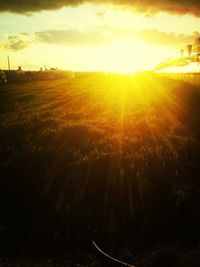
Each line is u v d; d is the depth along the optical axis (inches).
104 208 530.9
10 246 437.4
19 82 3228.3
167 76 1668.3
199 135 896.3
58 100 1694.1
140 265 380.5
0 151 796.0
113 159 693.3
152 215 502.6
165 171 636.7
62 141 861.8
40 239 454.6
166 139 846.5
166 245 421.1
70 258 407.8
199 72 1079.6
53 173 646.5
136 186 580.1
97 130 948.6
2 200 564.7
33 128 1035.9
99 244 441.1
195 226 458.6
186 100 1238.9
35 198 567.5
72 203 547.2
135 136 895.7
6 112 1432.1
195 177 616.1
